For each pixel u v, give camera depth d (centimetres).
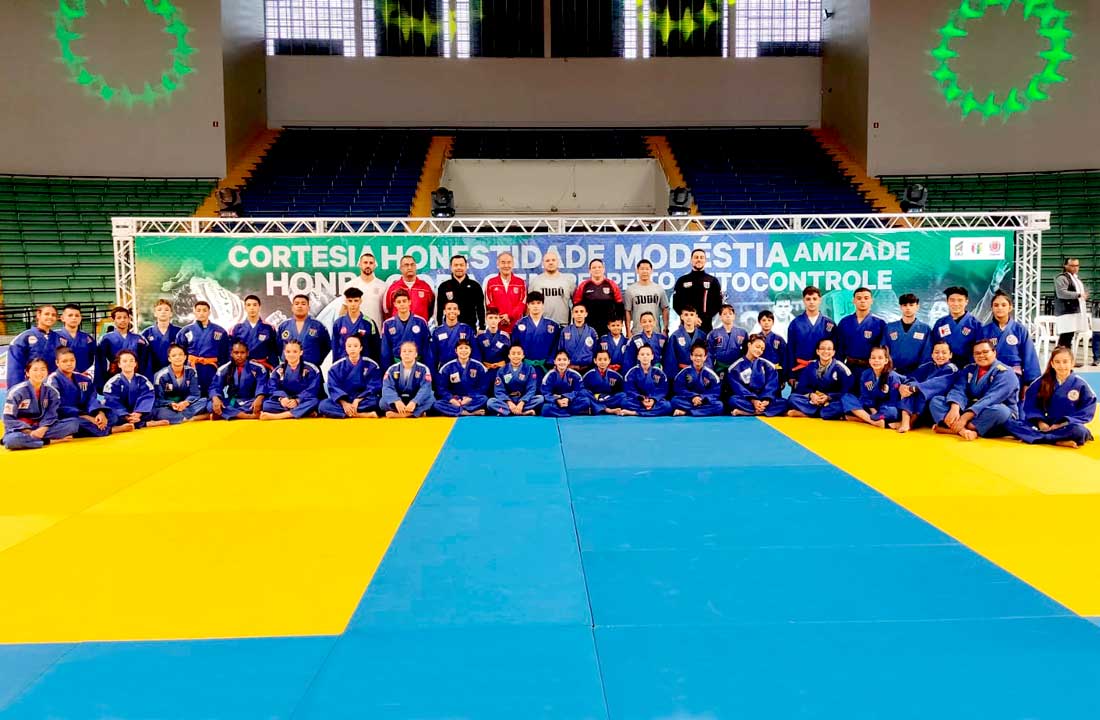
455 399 995
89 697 301
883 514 529
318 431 883
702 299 1109
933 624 356
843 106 2400
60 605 382
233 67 2216
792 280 1154
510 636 349
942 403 840
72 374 846
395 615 371
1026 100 2170
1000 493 583
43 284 1894
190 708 293
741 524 509
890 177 2238
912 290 1154
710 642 341
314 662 326
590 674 315
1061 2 2131
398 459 721
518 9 2500
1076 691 299
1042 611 369
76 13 2075
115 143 2106
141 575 421
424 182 2236
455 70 2505
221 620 365
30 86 2052
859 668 318
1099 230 2027
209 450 770
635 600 387
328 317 1130
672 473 657
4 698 300
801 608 376
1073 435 760
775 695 298
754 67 2530
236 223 1225
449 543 474
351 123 2492
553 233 1139
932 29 2202
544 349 1040
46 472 671
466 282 1110
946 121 2209
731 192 2205
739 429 876
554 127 2527
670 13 2512
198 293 1124
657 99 2530
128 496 584
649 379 993
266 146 2353
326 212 2086
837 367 945
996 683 305
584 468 679
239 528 503
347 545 470
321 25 2477
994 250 1150
